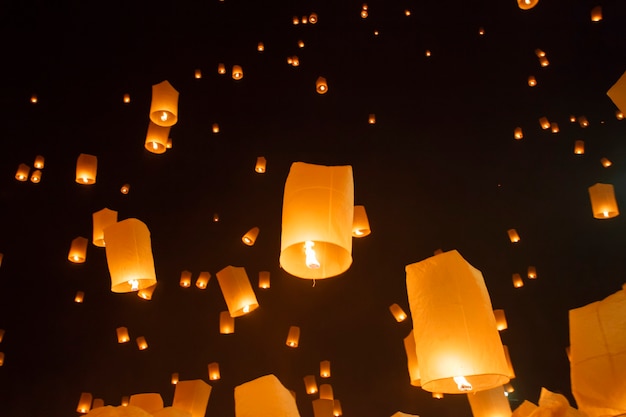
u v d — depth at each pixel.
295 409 2.26
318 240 2.15
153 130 6.02
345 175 2.30
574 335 1.91
